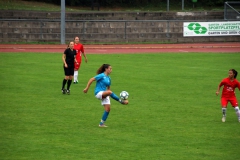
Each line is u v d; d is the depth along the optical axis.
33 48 111.06
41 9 149.75
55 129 38.19
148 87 59.06
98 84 38.84
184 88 58.59
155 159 30.70
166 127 39.19
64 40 121.56
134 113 44.56
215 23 132.38
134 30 133.75
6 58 88.75
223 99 41.31
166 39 131.25
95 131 37.72
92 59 89.38
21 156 31.03
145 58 91.94
